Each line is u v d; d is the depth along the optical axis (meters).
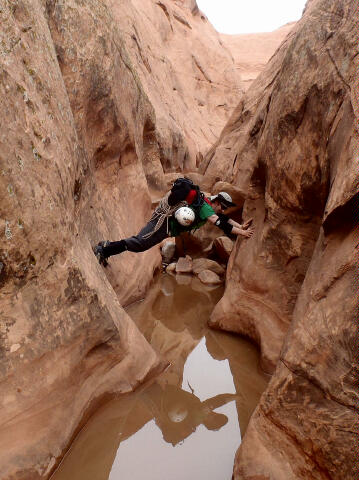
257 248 3.91
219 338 4.09
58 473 2.36
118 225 4.67
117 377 3.03
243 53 36.34
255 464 2.22
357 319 1.87
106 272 4.24
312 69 3.17
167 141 10.45
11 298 2.28
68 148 3.02
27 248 2.31
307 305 2.36
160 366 3.40
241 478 2.23
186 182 3.81
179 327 4.39
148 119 6.58
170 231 3.88
